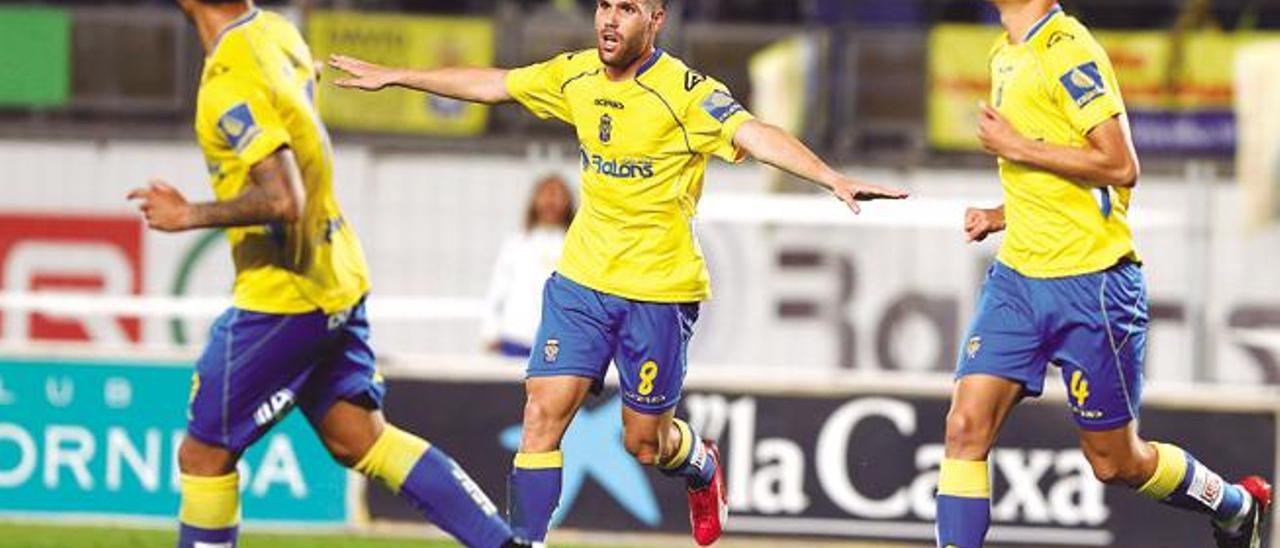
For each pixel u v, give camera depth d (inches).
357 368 827.4
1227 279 1573.6
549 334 880.9
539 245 1366.9
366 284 826.2
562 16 1667.1
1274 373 1549.0
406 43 1595.7
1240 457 1175.6
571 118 876.6
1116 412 860.6
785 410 1194.0
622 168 861.8
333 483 1203.2
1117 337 845.8
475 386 1210.6
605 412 1195.9
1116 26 1815.9
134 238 1595.7
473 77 890.7
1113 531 1176.8
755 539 1192.8
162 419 1215.6
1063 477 1178.0
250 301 791.1
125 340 1561.3
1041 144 816.9
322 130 797.9
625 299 874.8
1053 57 823.7
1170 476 904.9
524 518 876.6
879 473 1190.9
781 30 1611.7
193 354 1216.2
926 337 1566.2
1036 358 847.1
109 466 1218.6
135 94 1628.9
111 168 1606.8
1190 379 1556.3
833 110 1614.2
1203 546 1173.1
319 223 794.8
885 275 1571.1
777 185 1585.9
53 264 1600.6
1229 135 1583.4
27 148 1609.3
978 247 1567.4
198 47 1630.2
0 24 1632.6
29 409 1224.8
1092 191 832.9
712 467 962.1
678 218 871.7
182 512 816.9
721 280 1571.1
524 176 1599.4
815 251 1571.1
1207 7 1737.2
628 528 1193.4
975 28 1601.9
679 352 887.1
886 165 1595.7
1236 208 1577.3
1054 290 840.3
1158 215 1483.8
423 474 835.4
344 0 1705.2
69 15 1630.2
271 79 771.4
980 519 843.4
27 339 1553.9
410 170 1600.6
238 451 811.4
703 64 1611.7
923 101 1608.0
